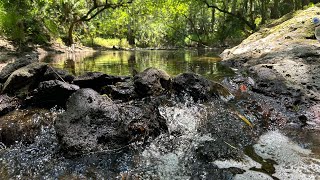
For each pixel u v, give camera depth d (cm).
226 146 432
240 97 630
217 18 3775
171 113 531
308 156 401
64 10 2409
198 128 493
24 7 1962
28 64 634
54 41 1989
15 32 1653
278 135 475
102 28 3325
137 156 404
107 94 584
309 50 866
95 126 418
